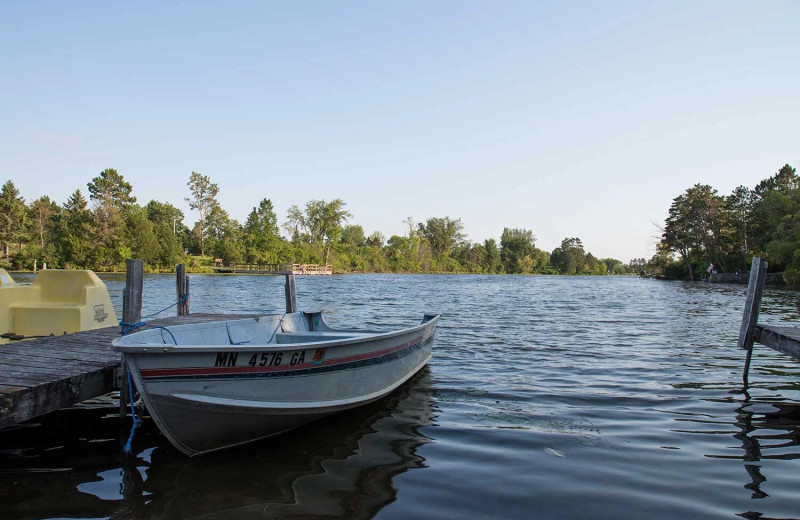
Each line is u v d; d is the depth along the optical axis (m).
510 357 11.02
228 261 81.75
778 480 4.80
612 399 7.68
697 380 8.93
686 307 25.52
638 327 16.62
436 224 126.19
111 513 4.15
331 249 98.56
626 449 5.61
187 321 9.88
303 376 6.02
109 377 6.22
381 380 7.49
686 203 72.75
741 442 5.86
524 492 4.52
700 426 6.42
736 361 10.68
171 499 4.41
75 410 7.21
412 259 113.81
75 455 5.55
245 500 4.39
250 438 5.80
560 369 9.80
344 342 6.41
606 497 4.43
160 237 75.50
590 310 23.33
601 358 10.95
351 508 4.23
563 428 6.33
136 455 5.55
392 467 5.12
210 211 101.06
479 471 5.00
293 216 102.50
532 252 143.38
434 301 28.42
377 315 19.77
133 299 7.34
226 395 5.34
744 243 68.38
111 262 66.50
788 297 32.00
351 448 5.69
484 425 6.46
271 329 8.76
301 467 5.15
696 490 4.57
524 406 7.33
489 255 135.25
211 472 5.04
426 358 9.76
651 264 85.50
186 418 5.17
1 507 4.26
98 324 9.58
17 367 5.98
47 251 65.62
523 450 5.58
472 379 8.98
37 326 8.88
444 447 5.69
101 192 69.75
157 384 4.96
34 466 5.23
